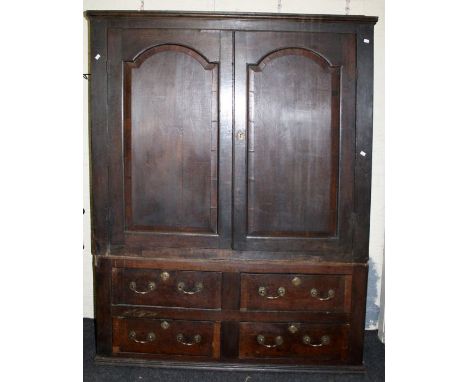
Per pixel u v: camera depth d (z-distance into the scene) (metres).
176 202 1.64
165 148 1.62
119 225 1.65
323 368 1.70
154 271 1.67
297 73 1.58
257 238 1.63
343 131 1.59
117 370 1.73
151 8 2.06
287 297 1.67
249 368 1.70
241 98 1.58
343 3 2.05
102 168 1.63
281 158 1.61
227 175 1.61
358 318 1.67
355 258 1.64
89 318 2.21
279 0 2.05
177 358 1.72
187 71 1.59
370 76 1.57
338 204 1.61
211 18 1.55
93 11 1.54
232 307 1.67
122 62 1.58
